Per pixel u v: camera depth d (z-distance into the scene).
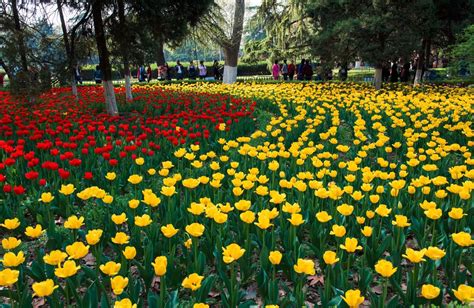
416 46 16.53
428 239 4.15
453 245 3.33
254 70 40.06
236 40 21.81
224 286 3.42
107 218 3.98
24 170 5.71
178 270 3.26
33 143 7.01
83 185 5.39
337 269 3.12
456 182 4.81
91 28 11.53
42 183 4.71
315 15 18.12
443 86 18.38
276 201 3.70
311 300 3.37
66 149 6.77
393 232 3.85
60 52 11.62
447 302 3.27
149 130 7.20
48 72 11.09
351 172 5.66
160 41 12.30
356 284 3.55
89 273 3.16
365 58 17.06
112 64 12.98
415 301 2.87
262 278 3.11
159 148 6.42
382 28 15.75
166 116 8.69
